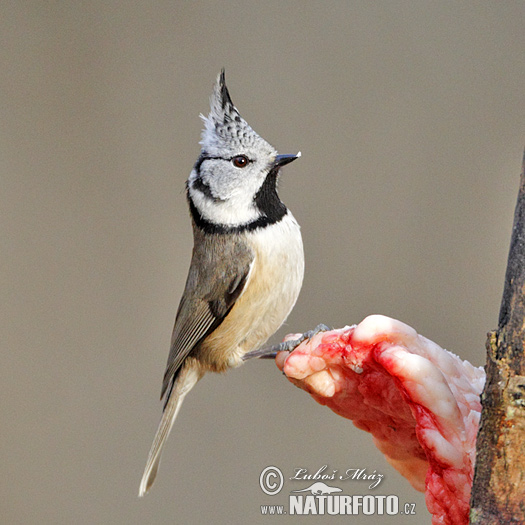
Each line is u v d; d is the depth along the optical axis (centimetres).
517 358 237
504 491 236
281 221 682
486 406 243
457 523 304
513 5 1048
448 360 341
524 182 243
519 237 241
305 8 1075
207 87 1072
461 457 302
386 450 408
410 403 315
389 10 1062
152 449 723
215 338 701
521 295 238
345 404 398
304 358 390
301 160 1043
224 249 673
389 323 359
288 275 677
